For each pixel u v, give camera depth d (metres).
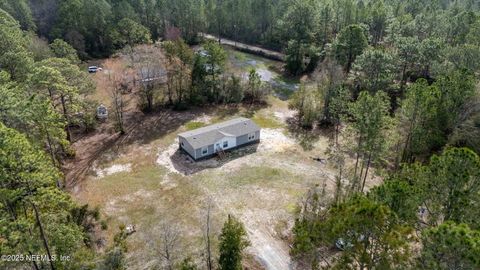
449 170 16.61
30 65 35.97
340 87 40.22
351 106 27.47
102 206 29.78
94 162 35.88
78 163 35.66
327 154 37.25
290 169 34.81
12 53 35.25
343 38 51.22
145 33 62.66
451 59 41.62
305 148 38.62
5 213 17.36
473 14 53.12
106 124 43.38
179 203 30.14
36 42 47.84
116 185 32.44
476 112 29.45
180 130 42.16
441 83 29.81
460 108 29.70
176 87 47.50
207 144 36.19
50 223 19.56
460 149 16.64
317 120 43.94
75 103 37.62
